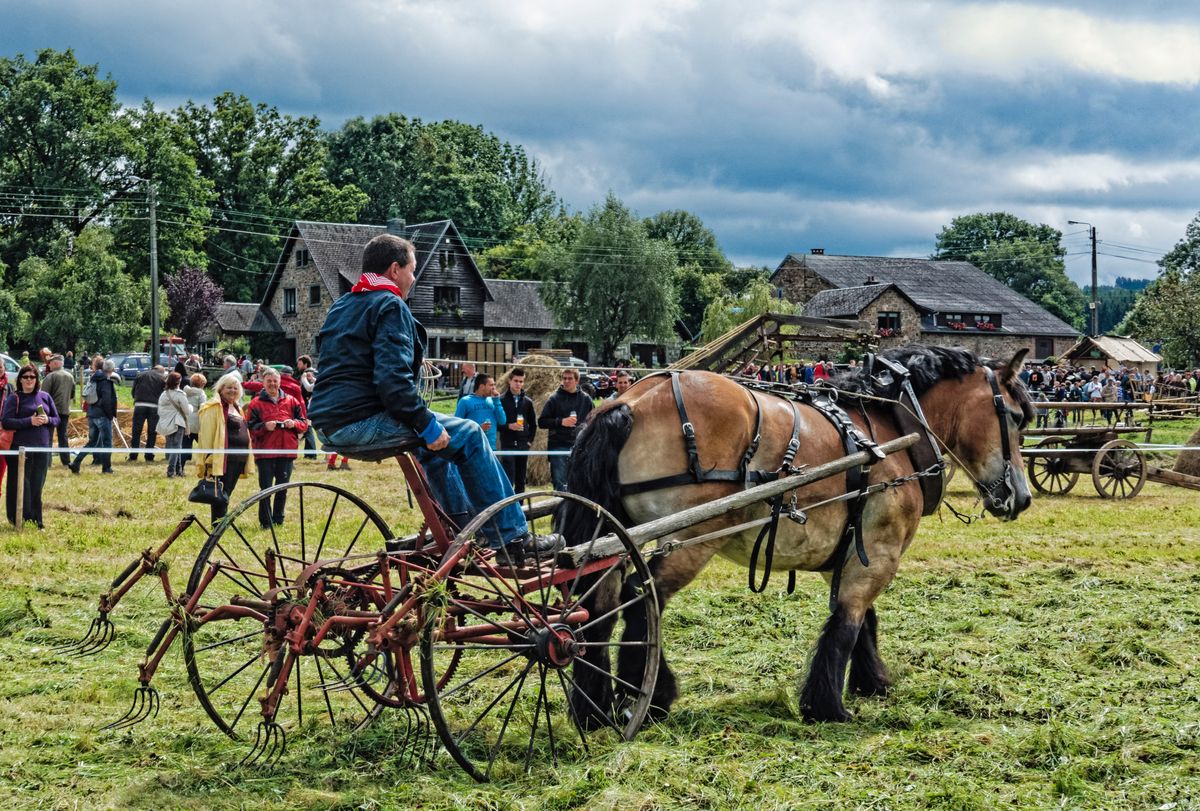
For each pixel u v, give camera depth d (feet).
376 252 17.99
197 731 18.89
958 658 24.45
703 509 18.75
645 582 18.63
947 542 42.96
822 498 20.68
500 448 48.67
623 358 213.25
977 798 15.76
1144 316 217.56
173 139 236.22
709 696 22.12
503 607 18.24
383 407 17.54
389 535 20.83
